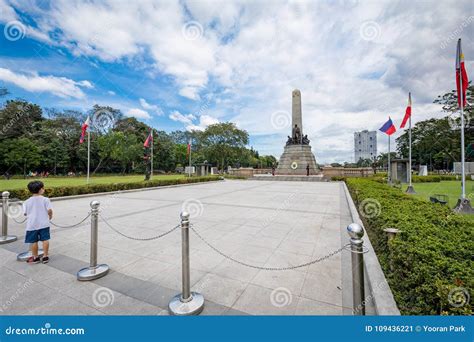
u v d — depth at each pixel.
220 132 38.44
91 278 3.21
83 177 33.56
